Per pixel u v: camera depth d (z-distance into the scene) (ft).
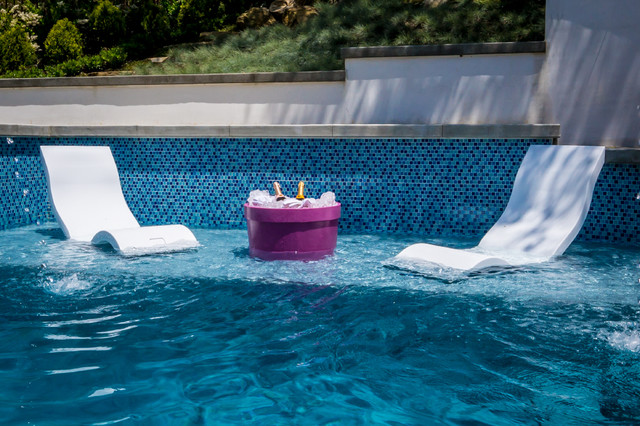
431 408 7.66
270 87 26.17
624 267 16.24
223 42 42.42
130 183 26.43
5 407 7.64
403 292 13.62
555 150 19.29
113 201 22.53
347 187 24.02
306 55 33.76
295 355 9.67
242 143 24.84
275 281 14.71
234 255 18.08
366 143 23.65
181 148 25.55
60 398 7.95
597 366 9.14
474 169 22.70
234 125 25.34
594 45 21.86
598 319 11.53
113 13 50.65
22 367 9.10
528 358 9.47
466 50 23.31
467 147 22.70
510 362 9.31
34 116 29.37
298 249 17.52
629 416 7.41
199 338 10.52
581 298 13.06
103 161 22.97
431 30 32.22
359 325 11.25
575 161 18.48
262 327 11.15
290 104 26.05
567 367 9.10
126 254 17.80
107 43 51.13
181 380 8.60
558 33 22.35
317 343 10.25
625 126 21.74
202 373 8.87
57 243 20.04
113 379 8.64
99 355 9.64
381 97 24.68
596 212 21.24
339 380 8.62
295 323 11.40
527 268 15.92
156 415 7.43
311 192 24.40
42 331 10.88
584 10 21.86
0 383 8.46
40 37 51.96
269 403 7.81
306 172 24.35
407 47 23.99
